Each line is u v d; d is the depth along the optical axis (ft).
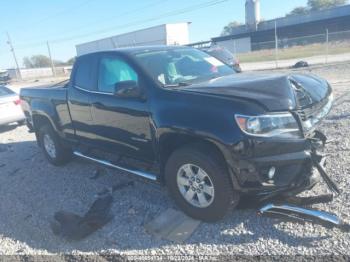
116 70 14.28
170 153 12.64
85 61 16.12
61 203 14.80
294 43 136.98
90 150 17.12
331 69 51.26
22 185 17.65
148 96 12.46
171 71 13.67
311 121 10.87
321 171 10.33
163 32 150.41
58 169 19.26
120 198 14.30
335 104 24.50
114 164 14.96
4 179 19.01
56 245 11.67
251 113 9.98
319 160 10.31
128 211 13.12
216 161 10.74
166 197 13.91
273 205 11.17
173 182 12.10
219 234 10.94
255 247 10.07
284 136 10.02
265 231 10.71
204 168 10.93
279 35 175.11
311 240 9.96
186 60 14.82
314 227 10.48
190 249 10.45
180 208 12.30
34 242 12.05
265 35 177.99
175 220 12.07
